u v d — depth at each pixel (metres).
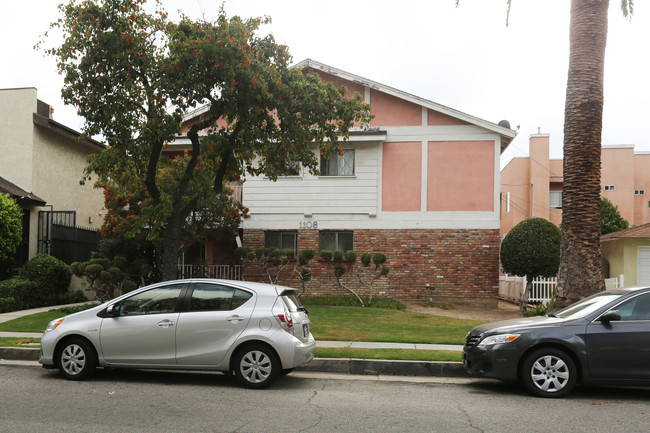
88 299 19.61
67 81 11.14
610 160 36.84
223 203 17.41
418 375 8.79
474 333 7.95
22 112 18.88
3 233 15.75
